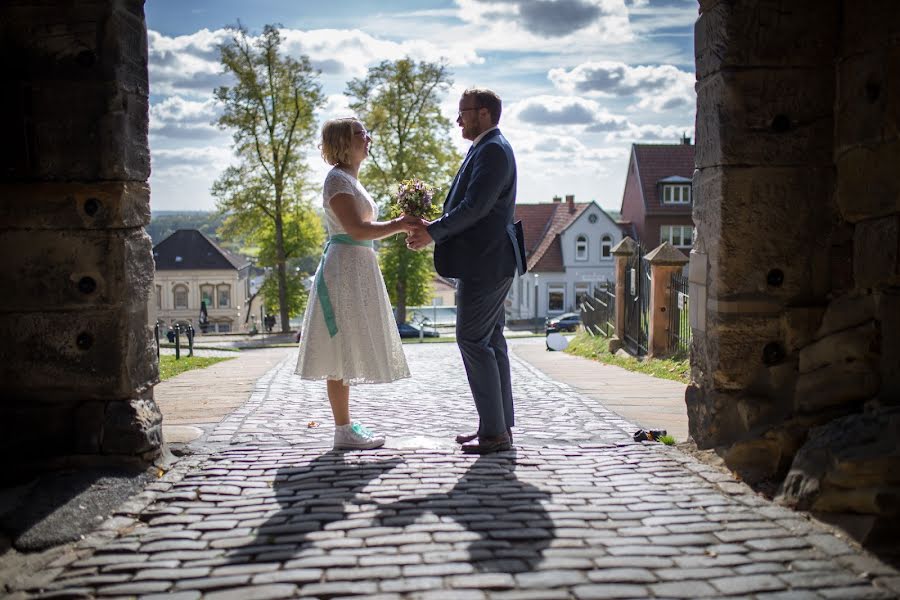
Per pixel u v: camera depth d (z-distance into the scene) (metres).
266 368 11.55
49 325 4.21
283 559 2.98
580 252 55.12
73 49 4.10
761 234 4.32
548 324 32.84
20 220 4.15
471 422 5.98
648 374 9.79
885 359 3.75
